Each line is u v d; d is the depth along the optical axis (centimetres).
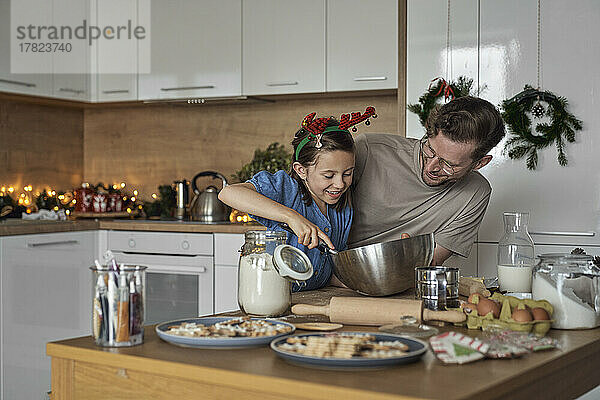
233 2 396
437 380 105
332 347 114
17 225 348
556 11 312
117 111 470
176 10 411
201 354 121
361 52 367
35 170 443
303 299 175
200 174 409
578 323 145
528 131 314
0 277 340
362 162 214
